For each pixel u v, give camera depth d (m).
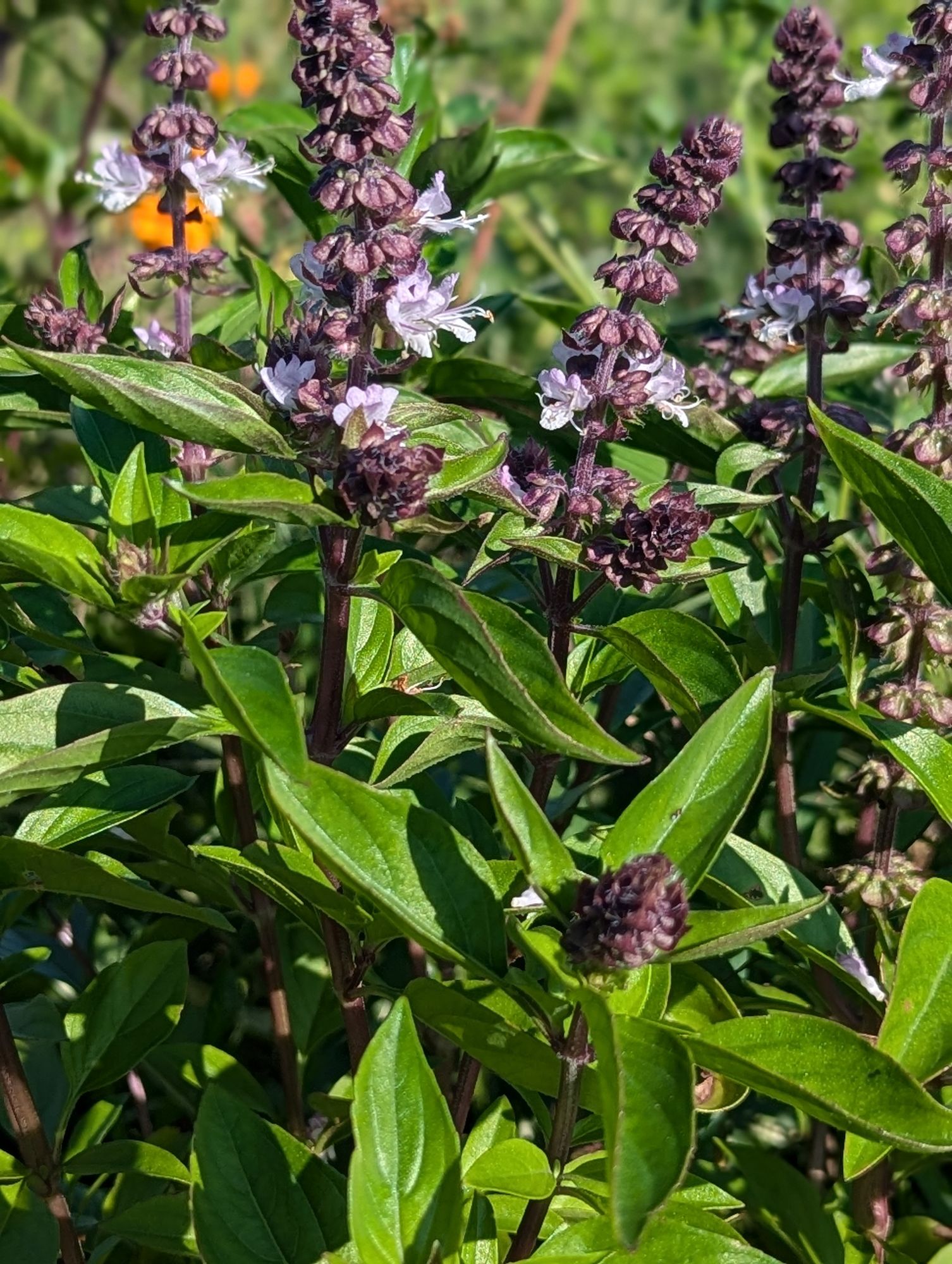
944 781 0.44
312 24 0.37
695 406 0.44
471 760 0.61
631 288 0.41
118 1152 0.44
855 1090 0.33
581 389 0.41
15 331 0.55
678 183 0.40
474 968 0.34
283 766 0.33
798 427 0.48
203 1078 0.49
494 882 0.38
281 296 0.56
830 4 1.14
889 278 0.62
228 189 0.49
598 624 0.49
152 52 0.99
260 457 0.48
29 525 0.40
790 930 0.45
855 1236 0.49
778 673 0.49
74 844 0.46
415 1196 0.34
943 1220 0.53
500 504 0.41
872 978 0.45
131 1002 0.46
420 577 0.35
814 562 0.58
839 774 0.62
